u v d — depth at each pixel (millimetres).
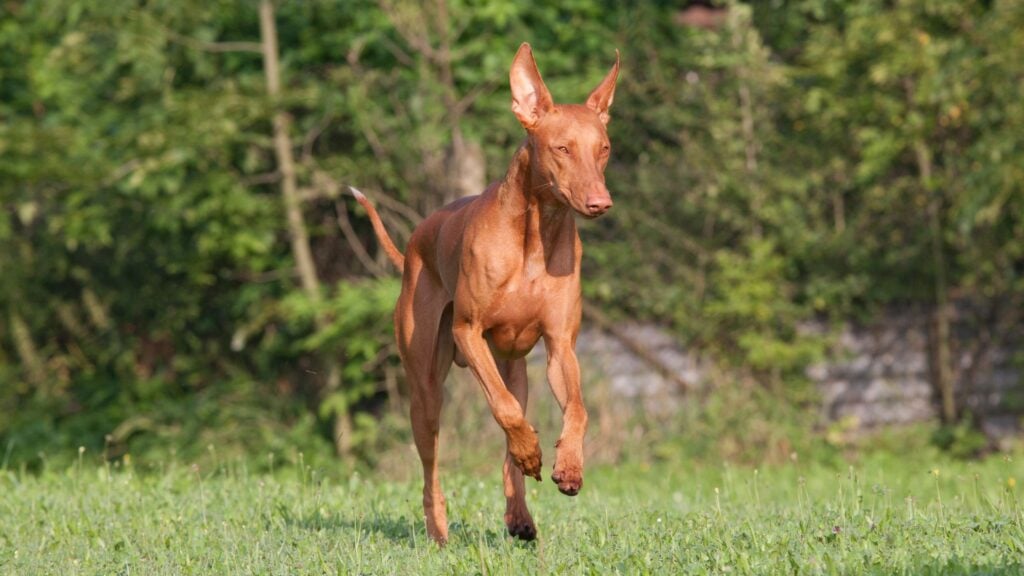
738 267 16312
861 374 17641
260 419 16719
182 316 18281
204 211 16062
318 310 15984
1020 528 6578
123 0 16109
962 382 17703
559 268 6480
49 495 9453
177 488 9906
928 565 5746
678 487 13531
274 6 16438
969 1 16500
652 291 16391
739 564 5957
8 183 16188
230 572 6477
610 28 17297
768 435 16016
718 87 16891
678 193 16516
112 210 16875
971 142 17172
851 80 17266
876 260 17422
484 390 6402
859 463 16031
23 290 18656
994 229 17266
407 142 15812
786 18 18172
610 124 16781
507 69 16000
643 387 16562
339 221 17016
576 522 7918
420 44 15883
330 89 16312
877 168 16625
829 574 5699
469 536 7523
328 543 7238
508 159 16125
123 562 6906
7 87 19094
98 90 17547
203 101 15805
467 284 6520
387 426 15906
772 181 16531
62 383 19031
